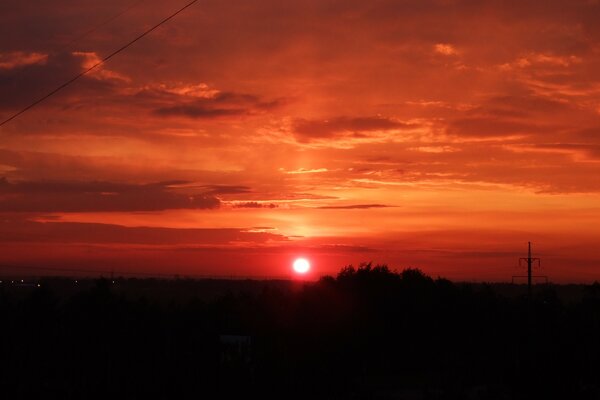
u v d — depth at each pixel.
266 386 35.03
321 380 37.66
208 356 35.34
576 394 35.47
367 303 50.78
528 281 70.94
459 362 44.25
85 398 31.27
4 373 31.41
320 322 48.25
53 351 33.69
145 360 34.03
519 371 38.09
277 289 56.91
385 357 47.56
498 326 49.56
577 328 43.72
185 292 116.94
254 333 46.84
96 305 38.88
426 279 55.16
